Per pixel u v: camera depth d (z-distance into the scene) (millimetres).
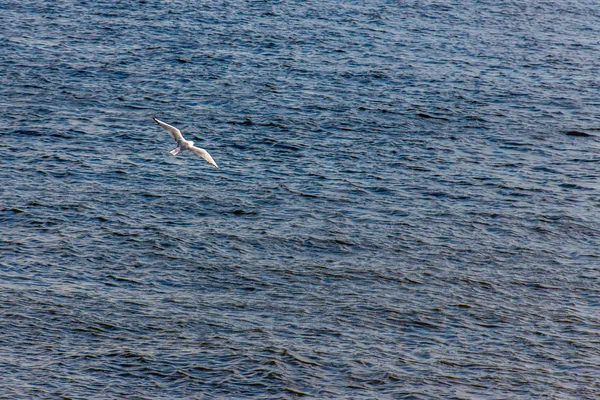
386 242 58875
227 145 72812
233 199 63625
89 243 56469
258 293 52469
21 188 62844
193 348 46656
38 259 54188
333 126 77625
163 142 72688
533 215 63594
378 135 76375
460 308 51875
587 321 51250
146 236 57812
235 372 44719
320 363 45844
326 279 54344
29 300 49688
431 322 50312
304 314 50531
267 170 68625
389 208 63562
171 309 50219
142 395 42719
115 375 44000
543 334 49812
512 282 55000
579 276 56125
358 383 44500
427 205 64312
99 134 73250
